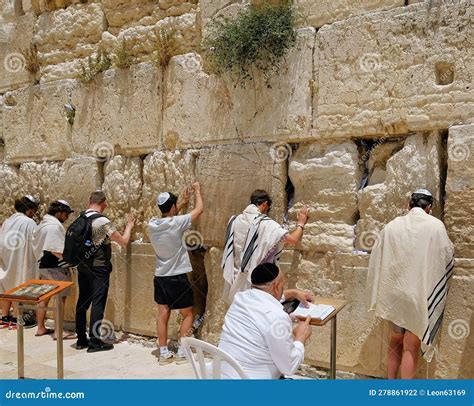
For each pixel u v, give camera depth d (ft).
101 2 22.48
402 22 15.47
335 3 16.67
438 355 14.60
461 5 14.61
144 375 16.85
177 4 20.27
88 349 19.52
